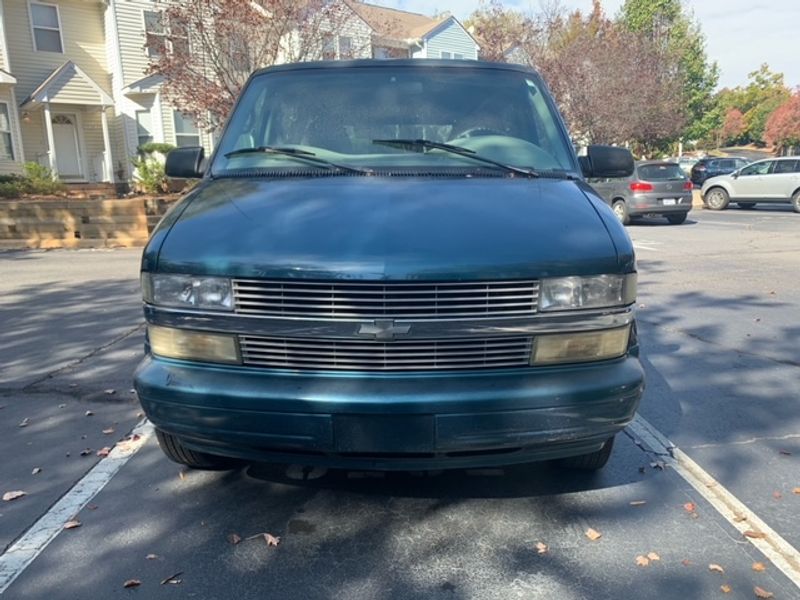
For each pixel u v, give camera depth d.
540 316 2.56
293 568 2.69
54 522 3.03
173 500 3.22
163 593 2.53
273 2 13.32
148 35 14.84
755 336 6.17
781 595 2.50
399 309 2.49
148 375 2.71
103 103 20.41
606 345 2.66
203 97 13.66
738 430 4.04
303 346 2.56
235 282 2.57
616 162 3.93
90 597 2.51
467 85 3.84
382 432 2.52
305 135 3.62
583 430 2.62
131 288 8.43
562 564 2.71
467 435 2.53
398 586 2.57
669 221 16.89
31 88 19.89
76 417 4.29
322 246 2.55
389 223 2.65
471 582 2.60
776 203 19.95
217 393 2.57
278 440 2.57
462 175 3.28
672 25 33.38
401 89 3.79
